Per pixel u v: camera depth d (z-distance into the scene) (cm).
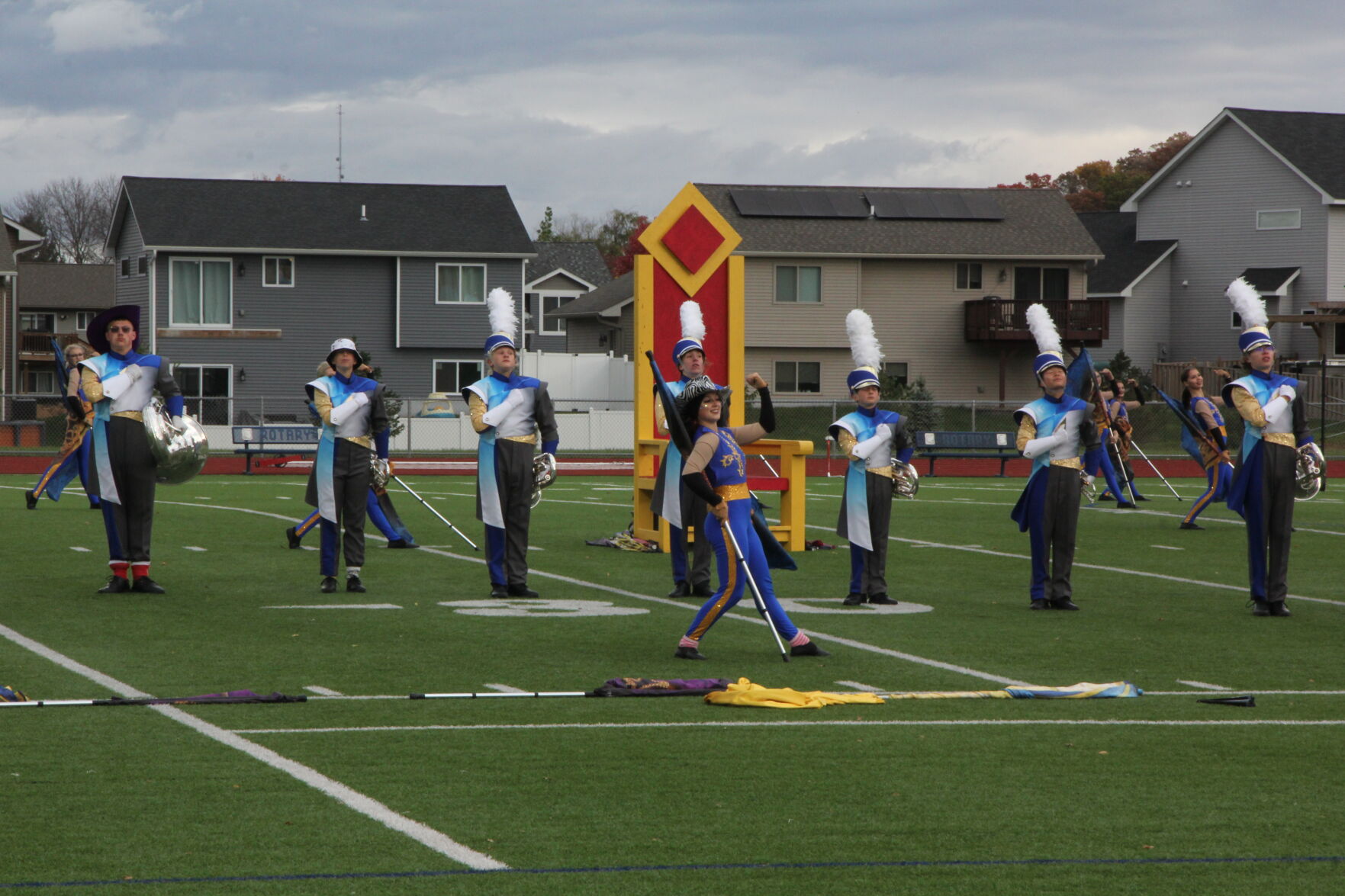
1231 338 6619
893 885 636
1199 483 3888
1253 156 6525
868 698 1034
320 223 5856
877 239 6097
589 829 715
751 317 6034
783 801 768
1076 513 1535
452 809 747
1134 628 1406
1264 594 1507
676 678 1123
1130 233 7075
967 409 5909
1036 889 632
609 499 3105
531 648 1261
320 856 668
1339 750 894
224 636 1308
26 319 9038
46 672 1126
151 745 877
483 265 5934
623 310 7344
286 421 5250
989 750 884
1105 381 2981
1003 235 6219
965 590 1691
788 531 2092
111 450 1556
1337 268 6341
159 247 5575
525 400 1588
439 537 2259
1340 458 4466
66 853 671
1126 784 808
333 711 986
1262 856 681
